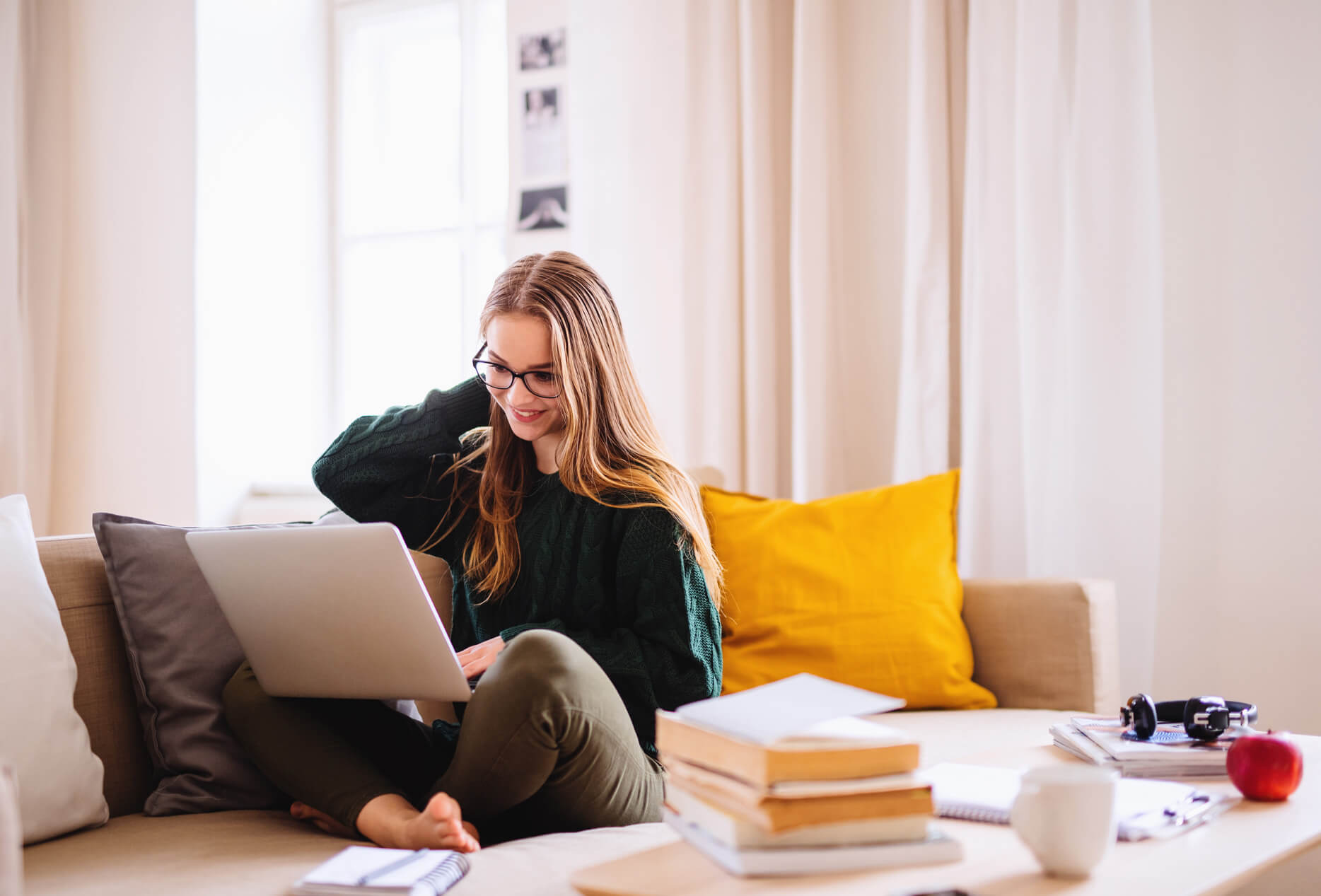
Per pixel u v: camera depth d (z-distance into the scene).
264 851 1.09
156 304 3.01
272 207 3.14
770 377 2.46
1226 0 2.06
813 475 2.38
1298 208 2.01
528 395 1.42
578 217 2.63
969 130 2.24
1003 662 1.84
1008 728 1.60
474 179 3.04
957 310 2.37
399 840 1.07
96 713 1.32
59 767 1.15
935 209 2.30
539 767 1.07
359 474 1.57
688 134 2.50
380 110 3.25
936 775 1.04
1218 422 2.08
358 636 1.13
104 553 1.35
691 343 2.51
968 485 2.22
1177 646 2.10
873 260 2.47
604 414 1.47
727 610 1.85
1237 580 2.06
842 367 2.48
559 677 1.07
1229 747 1.07
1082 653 1.78
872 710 0.82
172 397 2.99
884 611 1.81
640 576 1.36
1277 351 2.03
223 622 1.37
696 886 0.76
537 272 1.46
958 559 2.24
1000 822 0.93
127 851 1.10
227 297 3.03
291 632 1.17
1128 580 2.07
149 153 3.03
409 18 3.17
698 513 1.50
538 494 1.49
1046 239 2.15
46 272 3.10
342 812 1.12
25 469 2.99
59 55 3.13
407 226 3.20
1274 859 0.85
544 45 2.77
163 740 1.30
